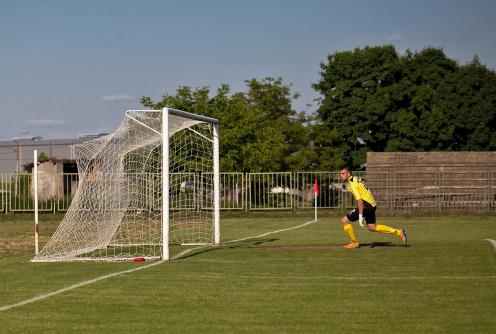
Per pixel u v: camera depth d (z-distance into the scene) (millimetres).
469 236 22531
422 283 12195
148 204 20359
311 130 53562
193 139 29438
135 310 10055
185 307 10227
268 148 44375
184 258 16422
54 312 10000
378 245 18781
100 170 17797
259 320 9289
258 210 38031
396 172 37812
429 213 35000
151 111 17188
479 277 12852
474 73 58719
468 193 37438
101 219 17656
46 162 41188
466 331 8594
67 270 14625
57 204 37281
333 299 10758
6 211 37094
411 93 57688
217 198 20500
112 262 15984
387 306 10172
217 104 45125
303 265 14719
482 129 58375
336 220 32844
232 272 13812
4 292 11812
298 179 38375
